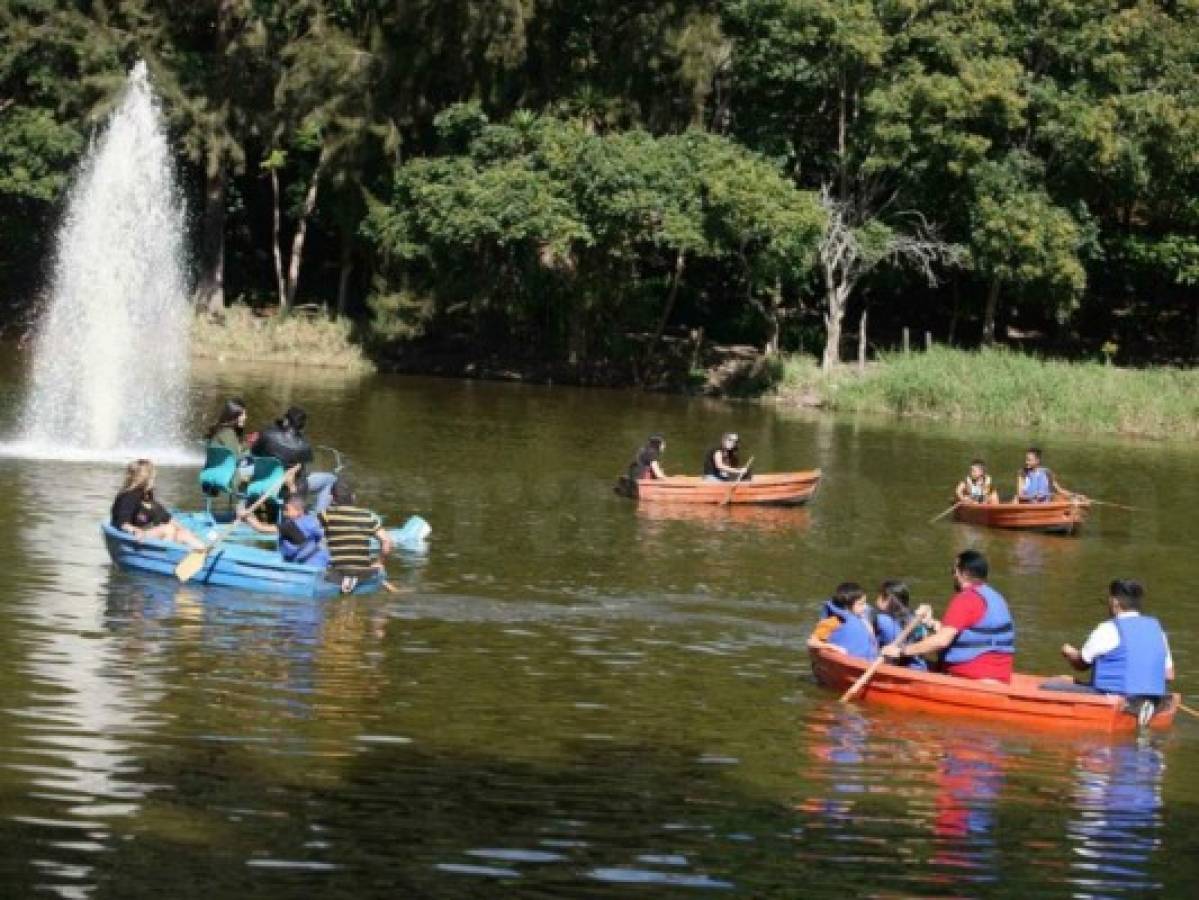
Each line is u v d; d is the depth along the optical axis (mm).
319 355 52438
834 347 51750
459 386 47719
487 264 50844
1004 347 52406
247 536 20906
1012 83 49750
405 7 51938
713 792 12125
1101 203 54812
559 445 34312
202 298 55250
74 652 14844
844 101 51688
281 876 9969
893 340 57344
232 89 53625
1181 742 14281
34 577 17875
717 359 52750
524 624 17422
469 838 10812
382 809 11266
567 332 52875
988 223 49500
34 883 9625
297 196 57062
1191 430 43969
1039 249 49344
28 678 13875
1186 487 33281
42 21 54688
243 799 11258
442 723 13477
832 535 25078
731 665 16188
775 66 51062
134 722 12844
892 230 51312
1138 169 50531
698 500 27531
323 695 14055
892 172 52344
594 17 53344
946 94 49156
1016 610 20281
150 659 14805
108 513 22047
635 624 17781
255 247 61219
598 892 10016
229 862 10125
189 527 20672
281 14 53750
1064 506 26578
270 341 52719
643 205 47438
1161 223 54906
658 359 52500
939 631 15102
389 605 17906
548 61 53312
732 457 28422
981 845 11266
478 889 9953
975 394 45500
